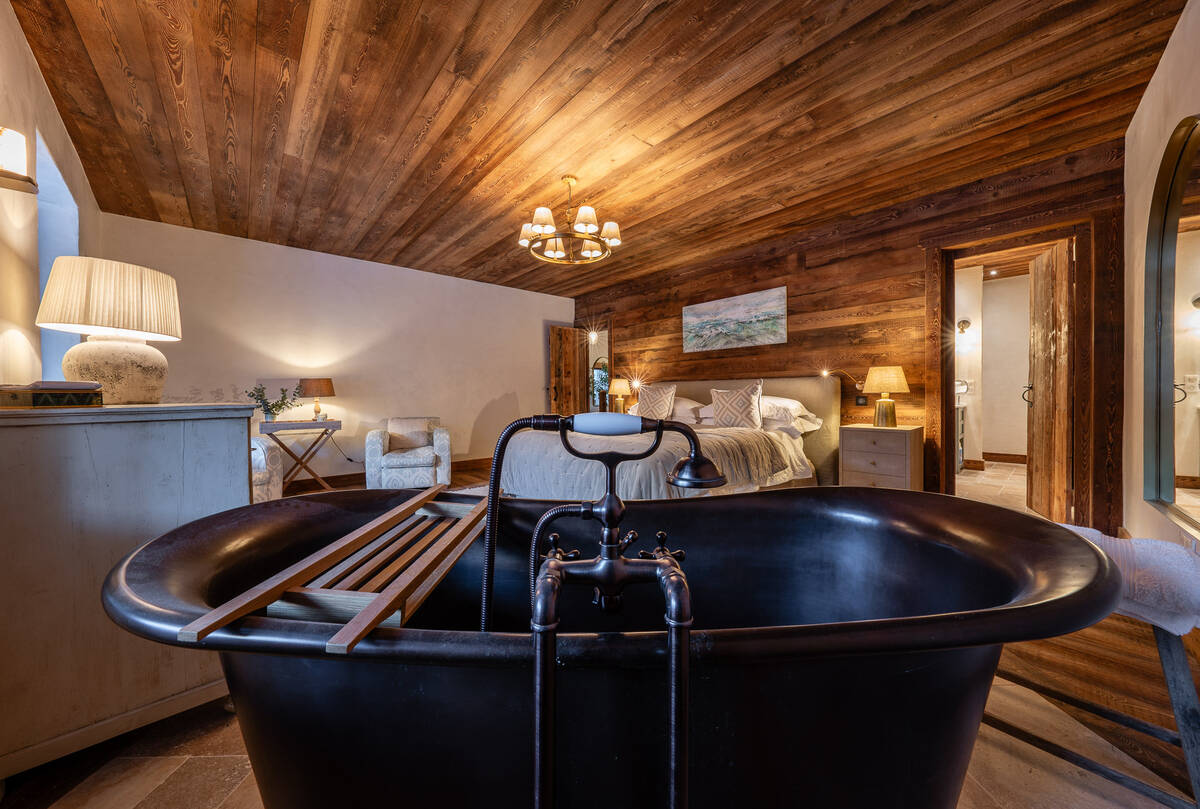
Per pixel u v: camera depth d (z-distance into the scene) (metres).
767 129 2.63
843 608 1.11
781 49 2.02
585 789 0.58
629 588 1.20
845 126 2.61
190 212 3.94
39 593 1.15
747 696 0.56
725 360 5.00
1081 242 2.93
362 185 3.38
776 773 0.58
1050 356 3.27
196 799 1.12
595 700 0.56
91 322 1.54
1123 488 2.66
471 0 1.78
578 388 6.94
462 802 0.59
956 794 0.69
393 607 0.60
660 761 0.57
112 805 1.10
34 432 1.15
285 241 4.68
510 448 3.61
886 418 3.51
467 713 0.58
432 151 2.88
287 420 4.80
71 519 1.20
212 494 1.45
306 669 0.60
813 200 3.62
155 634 0.52
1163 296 2.15
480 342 6.20
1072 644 1.79
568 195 3.52
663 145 2.79
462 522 1.14
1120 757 1.22
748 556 1.20
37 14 1.88
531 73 2.17
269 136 2.74
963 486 4.79
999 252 3.36
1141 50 2.06
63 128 2.63
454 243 4.68
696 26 1.90
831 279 4.12
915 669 0.59
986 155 2.94
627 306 6.15
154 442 1.34
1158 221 2.18
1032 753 1.25
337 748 0.61
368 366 5.34
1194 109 1.78
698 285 5.26
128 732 1.32
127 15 1.89
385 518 1.06
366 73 2.19
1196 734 1.02
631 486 2.78
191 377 4.34
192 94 2.37
